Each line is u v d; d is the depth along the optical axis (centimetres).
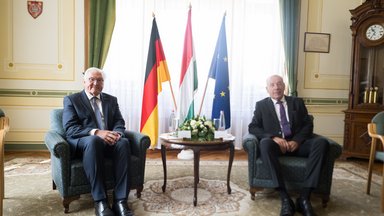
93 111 200
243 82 347
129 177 178
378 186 240
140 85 332
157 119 316
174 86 335
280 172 188
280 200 203
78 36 326
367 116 322
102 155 173
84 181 176
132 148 202
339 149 192
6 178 236
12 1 315
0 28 315
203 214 179
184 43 303
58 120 204
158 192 214
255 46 345
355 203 204
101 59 318
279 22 345
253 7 342
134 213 178
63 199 174
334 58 363
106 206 166
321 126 366
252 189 201
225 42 316
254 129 219
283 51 346
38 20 320
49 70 325
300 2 349
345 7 361
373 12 317
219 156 329
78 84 329
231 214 180
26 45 320
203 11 335
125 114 331
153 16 311
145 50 331
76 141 181
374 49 328
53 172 196
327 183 192
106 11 316
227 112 319
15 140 326
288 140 212
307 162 189
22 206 184
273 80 222
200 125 198
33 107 326
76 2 323
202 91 338
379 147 309
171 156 323
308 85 362
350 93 331
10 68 319
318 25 358
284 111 222
